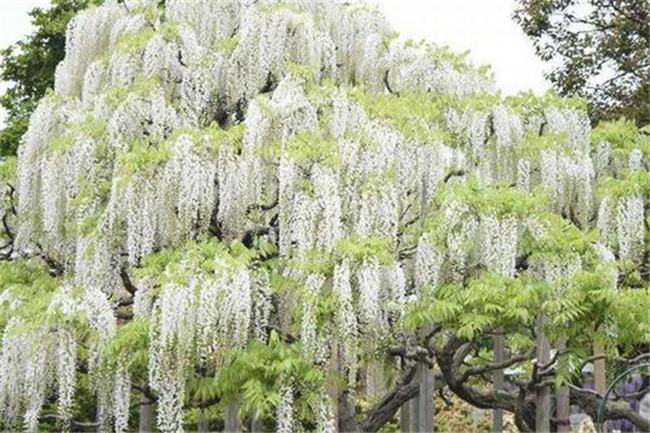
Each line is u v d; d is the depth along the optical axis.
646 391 11.08
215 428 12.88
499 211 8.74
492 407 10.12
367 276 8.17
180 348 7.95
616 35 18.73
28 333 8.55
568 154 10.52
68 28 11.91
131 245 8.91
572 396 11.36
